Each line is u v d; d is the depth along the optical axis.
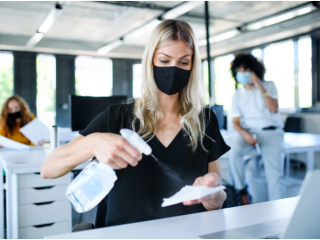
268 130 2.72
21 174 1.81
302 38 6.76
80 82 9.04
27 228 1.83
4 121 2.91
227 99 8.88
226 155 2.89
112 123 1.01
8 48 7.92
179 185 0.94
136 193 0.92
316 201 0.58
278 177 2.71
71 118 2.72
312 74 6.51
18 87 8.22
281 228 0.70
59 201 1.91
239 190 2.89
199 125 1.03
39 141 2.52
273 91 2.82
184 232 0.68
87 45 8.55
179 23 1.00
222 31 7.59
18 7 5.66
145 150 0.70
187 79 1.04
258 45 7.89
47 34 7.73
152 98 1.02
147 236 0.66
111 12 6.08
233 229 0.70
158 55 0.99
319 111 6.00
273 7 5.96
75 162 0.80
